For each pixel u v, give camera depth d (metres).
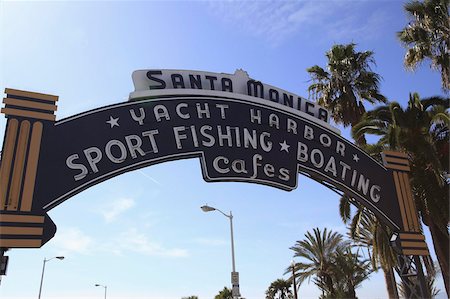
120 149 11.81
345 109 29.83
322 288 40.53
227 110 13.59
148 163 12.02
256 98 14.20
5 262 9.82
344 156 14.83
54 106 11.47
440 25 21.27
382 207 14.61
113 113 12.12
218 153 12.94
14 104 11.05
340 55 30.91
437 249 18.28
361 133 20.59
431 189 17.52
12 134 10.76
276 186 13.41
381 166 15.33
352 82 30.47
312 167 14.15
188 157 12.62
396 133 17.28
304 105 15.17
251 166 13.22
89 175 11.20
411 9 22.17
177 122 12.79
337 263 39.47
